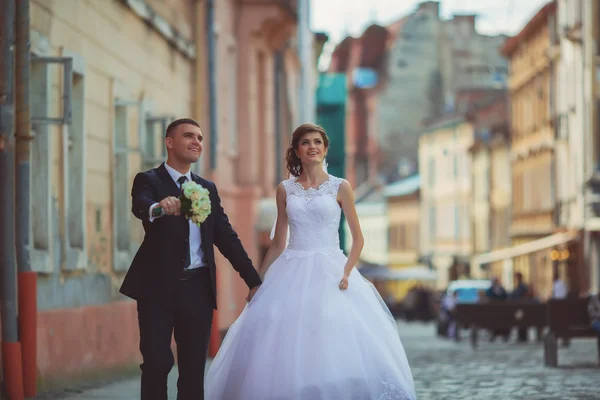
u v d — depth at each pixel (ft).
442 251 376.48
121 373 67.31
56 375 55.31
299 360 36.04
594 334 76.74
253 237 123.24
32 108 55.98
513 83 286.05
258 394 36.06
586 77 202.49
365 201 446.19
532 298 149.07
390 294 323.16
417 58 423.23
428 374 69.56
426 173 391.04
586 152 203.51
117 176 73.56
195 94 98.02
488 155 317.83
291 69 162.71
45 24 57.06
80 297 62.18
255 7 125.70
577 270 212.84
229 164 119.85
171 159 35.78
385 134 433.48
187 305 34.76
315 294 37.09
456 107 367.86
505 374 69.31
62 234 58.95
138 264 34.94
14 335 48.55
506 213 302.04
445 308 154.10
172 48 89.71
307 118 155.02
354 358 36.14
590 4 201.05
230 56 123.44
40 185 56.24
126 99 73.92
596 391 56.34
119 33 72.59
